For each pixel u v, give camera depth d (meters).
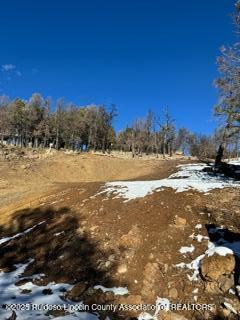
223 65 23.92
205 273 11.70
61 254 14.73
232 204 16.03
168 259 13.19
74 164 53.94
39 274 13.86
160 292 11.84
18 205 22.77
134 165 54.09
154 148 85.06
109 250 14.16
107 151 86.31
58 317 10.80
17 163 49.72
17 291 12.72
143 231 14.86
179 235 14.31
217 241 13.68
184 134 88.25
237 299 10.92
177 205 16.33
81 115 85.50
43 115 82.56
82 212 17.84
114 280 12.59
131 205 17.08
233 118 23.33
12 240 17.25
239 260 11.97
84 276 13.09
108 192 19.55
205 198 16.80
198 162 45.72
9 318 10.62
